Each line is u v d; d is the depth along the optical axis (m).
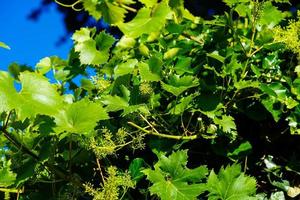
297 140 1.35
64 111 1.12
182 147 1.35
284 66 1.36
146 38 1.47
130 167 1.28
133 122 1.32
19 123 1.15
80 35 1.46
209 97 1.28
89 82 1.46
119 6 1.48
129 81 1.35
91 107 1.12
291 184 1.33
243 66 1.33
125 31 1.28
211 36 1.39
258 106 1.33
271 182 1.33
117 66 1.37
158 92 1.34
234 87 1.32
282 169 1.34
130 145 1.28
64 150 1.31
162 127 1.32
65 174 1.23
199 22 1.50
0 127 1.12
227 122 1.26
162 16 1.27
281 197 1.32
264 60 1.35
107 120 1.32
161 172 1.20
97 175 1.34
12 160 1.28
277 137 1.35
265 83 1.33
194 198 1.16
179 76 1.34
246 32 1.39
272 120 1.35
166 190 1.16
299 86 1.30
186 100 1.24
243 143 1.30
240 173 1.22
